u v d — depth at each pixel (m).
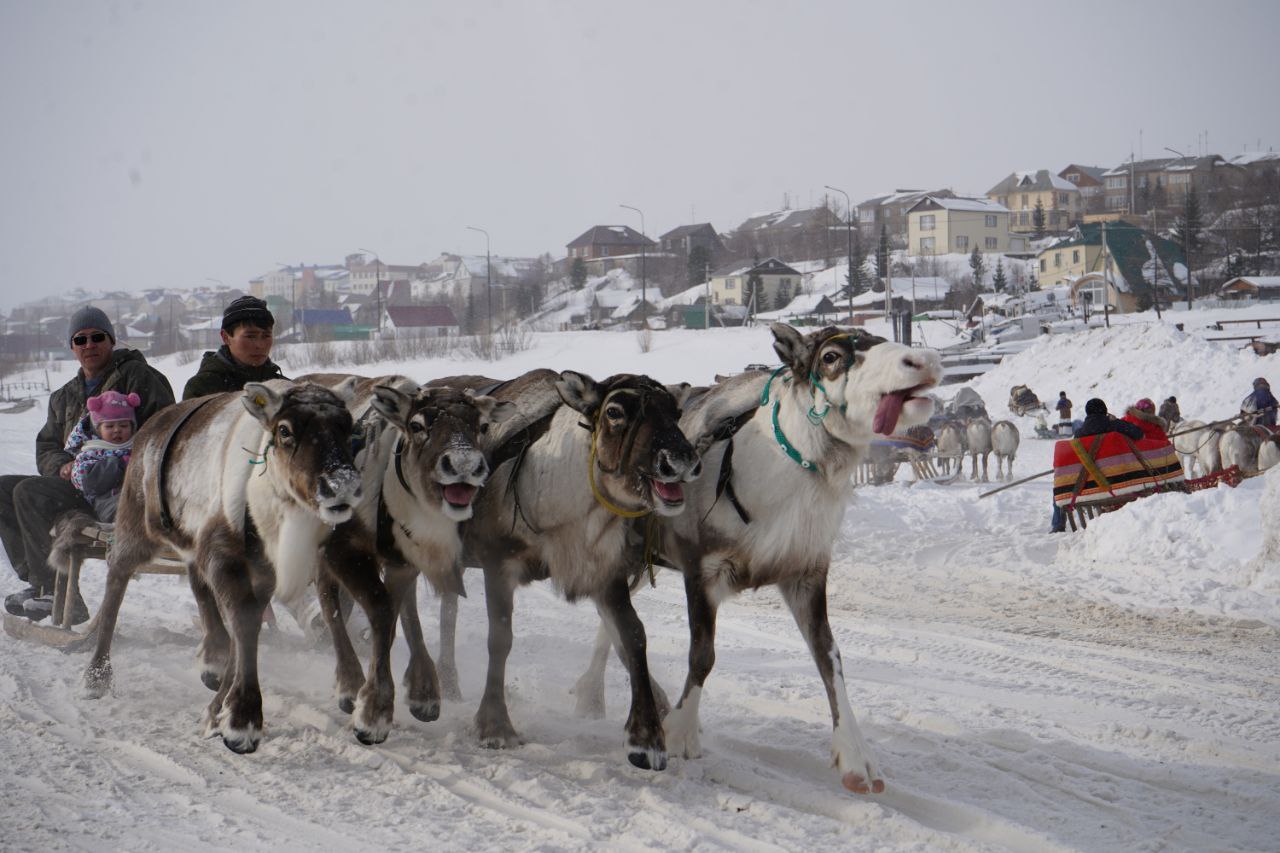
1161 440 13.59
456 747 5.91
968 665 7.91
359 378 6.89
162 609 9.67
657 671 7.65
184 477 6.43
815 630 5.62
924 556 12.96
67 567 8.05
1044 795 5.20
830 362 5.40
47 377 69.12
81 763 5.61
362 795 5.19
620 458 5.54
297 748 5.89
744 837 4.65
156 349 99.62
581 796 5.12
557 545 5.98
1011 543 13.41
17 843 4.58
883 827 4.77
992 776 5.40
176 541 6.61
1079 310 64.44
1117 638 8.84
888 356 5.22
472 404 5.82
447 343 60.75
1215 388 31.14
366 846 4.58
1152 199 129.75
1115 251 75.44
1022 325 52.72
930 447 21.89
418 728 6.29
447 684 6.98
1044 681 7.42
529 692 7.13
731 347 54.50
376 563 6.21
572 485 5.86
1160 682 7.39
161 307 177.38
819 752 5.73
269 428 5.70
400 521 6.06
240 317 8.39
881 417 5.25
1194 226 86.94
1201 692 7.14
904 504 16.78
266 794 5.20
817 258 121.31
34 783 5.31
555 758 5.71
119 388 8.53
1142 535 11.87
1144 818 4.91
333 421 5.62
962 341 52.91
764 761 5.71
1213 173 133.00
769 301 87.25
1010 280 94.00
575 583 5.97
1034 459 26.52
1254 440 17.22
